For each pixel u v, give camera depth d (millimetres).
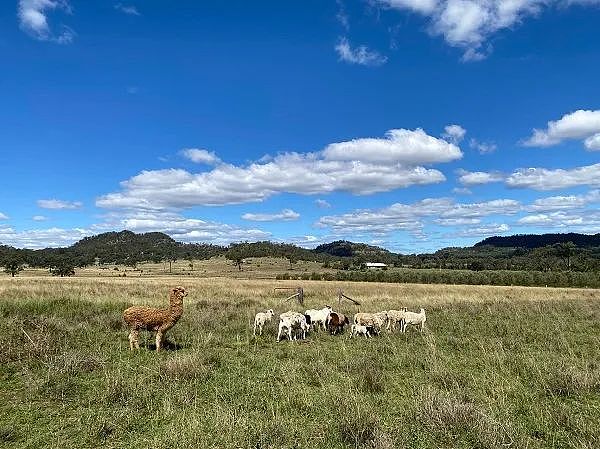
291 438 6961
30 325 14445
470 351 14172
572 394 9383
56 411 8117
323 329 19797
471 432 7078
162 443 6688
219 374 11000
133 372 10844
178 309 13586
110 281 52156
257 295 35062
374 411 7988
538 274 67312
